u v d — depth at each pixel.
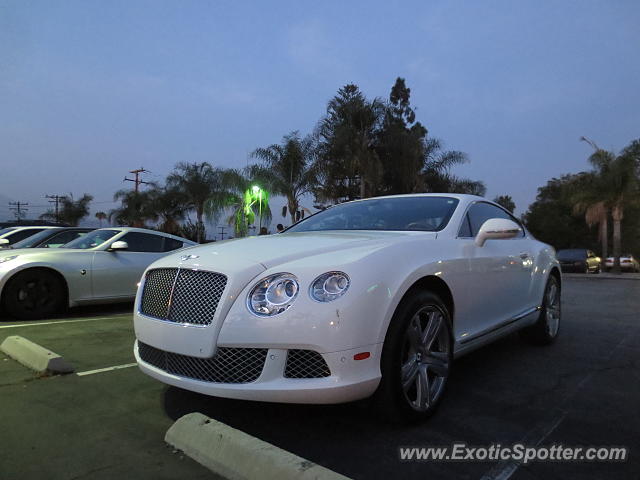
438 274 2.85
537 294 4.47
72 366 3.74
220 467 2.13
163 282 2.77
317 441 2.48
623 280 16.58
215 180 31.33
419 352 2.71
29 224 15.32
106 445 2.42
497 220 3.41
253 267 2.51
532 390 3.33
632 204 23.48
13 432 2.57
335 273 2.39
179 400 3.05
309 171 21.06
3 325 5.67
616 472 2.20
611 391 3.31
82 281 6.48
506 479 2.13
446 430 2.64
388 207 3.93
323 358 2.28
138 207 37.41
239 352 2.40
